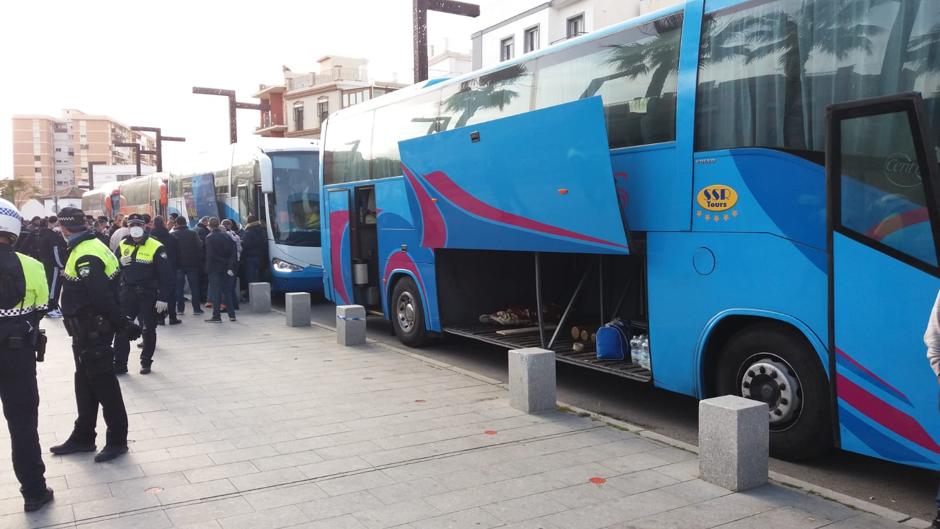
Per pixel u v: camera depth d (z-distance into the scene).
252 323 13.30
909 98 4.47
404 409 6.94
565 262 8.70
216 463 5.39
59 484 4.97
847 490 5.02
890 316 4.61
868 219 4.70
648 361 6.72
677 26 6.17
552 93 7.58
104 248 5.57
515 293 9.64
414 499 4.68
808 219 5.11
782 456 5.46
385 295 11.24
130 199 30.56
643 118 6.45
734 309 5.61
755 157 5.45
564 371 9.24
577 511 4.47
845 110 4.80
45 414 6.88
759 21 5.52
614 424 6.38
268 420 6.56
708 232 5.81
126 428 5.59
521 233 7.71
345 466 5.31
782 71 5.33
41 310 4.67
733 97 5.66
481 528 4.24
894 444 4.64
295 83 61.38
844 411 4.88
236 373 8.67
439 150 8.83
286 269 16.42
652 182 6.32
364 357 9.77
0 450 5.74
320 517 4.40
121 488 4.89
